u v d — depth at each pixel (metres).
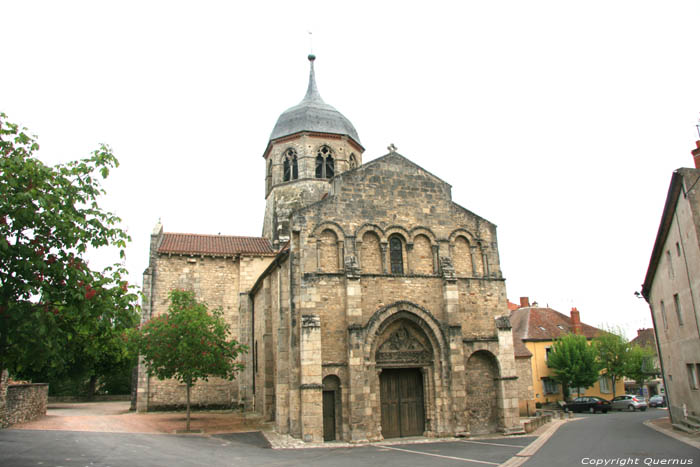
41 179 12.48
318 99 46.12
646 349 61.16
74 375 46.34
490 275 29.86
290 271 26.47
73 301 12.33
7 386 26.91
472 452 21.06
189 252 40.72
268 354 31.38
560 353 52.97
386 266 27.80
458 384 26.89
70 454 18.62
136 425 29.75
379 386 26.66
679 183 25.03
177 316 29.61
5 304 11.61
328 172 43.31
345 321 26.12
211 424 30.42
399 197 29.09
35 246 12.09
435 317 27.70
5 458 17.31
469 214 30.41
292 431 25.06
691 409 27.14
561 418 41.75
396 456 20.14
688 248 24.94
